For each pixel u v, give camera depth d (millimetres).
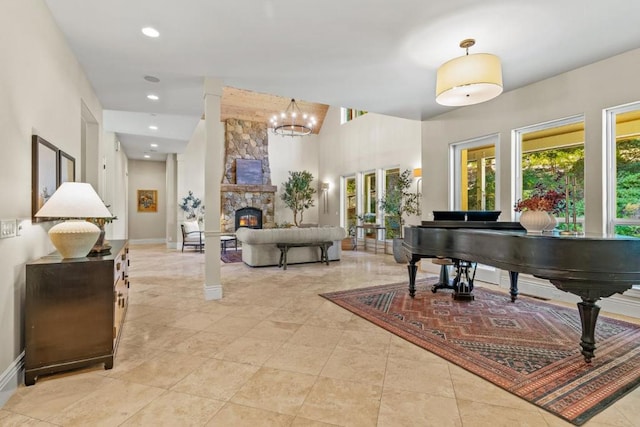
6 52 1909
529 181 4379
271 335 2801
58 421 1643
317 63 3514
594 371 2152
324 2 2463
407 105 4957
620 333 2820
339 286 4617
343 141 10281
